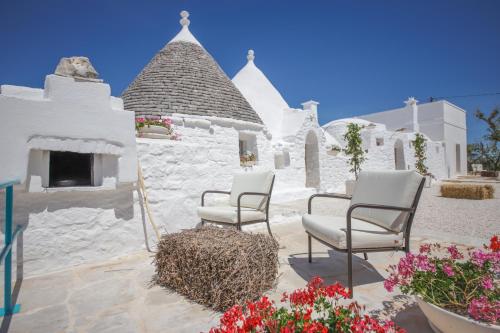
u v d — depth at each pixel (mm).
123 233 3559
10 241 2148
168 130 5328
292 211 5918
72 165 3283
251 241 2434
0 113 2684
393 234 2385
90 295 2438
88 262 3271
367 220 2797
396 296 2314
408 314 2023
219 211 3604
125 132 3475
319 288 1515
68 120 3072
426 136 20078
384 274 2803
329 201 9164
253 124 9164
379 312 2057
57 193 3107
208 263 2188
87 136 3188
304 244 3916
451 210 6891
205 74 9852
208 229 2896
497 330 1385
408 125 20344
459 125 22859
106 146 3322
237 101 9867
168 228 4016
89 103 3221
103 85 3324
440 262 1934
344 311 1377
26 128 2818
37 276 2900
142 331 1883
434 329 1781
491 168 29562
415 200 2371
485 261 1790
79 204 3250
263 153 9539
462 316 1524
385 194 2635
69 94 3094
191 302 2283
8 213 2209
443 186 9844
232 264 2139
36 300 2361
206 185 4492
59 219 3115
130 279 2779
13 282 2748
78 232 3230
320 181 11750
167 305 2238
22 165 2787
